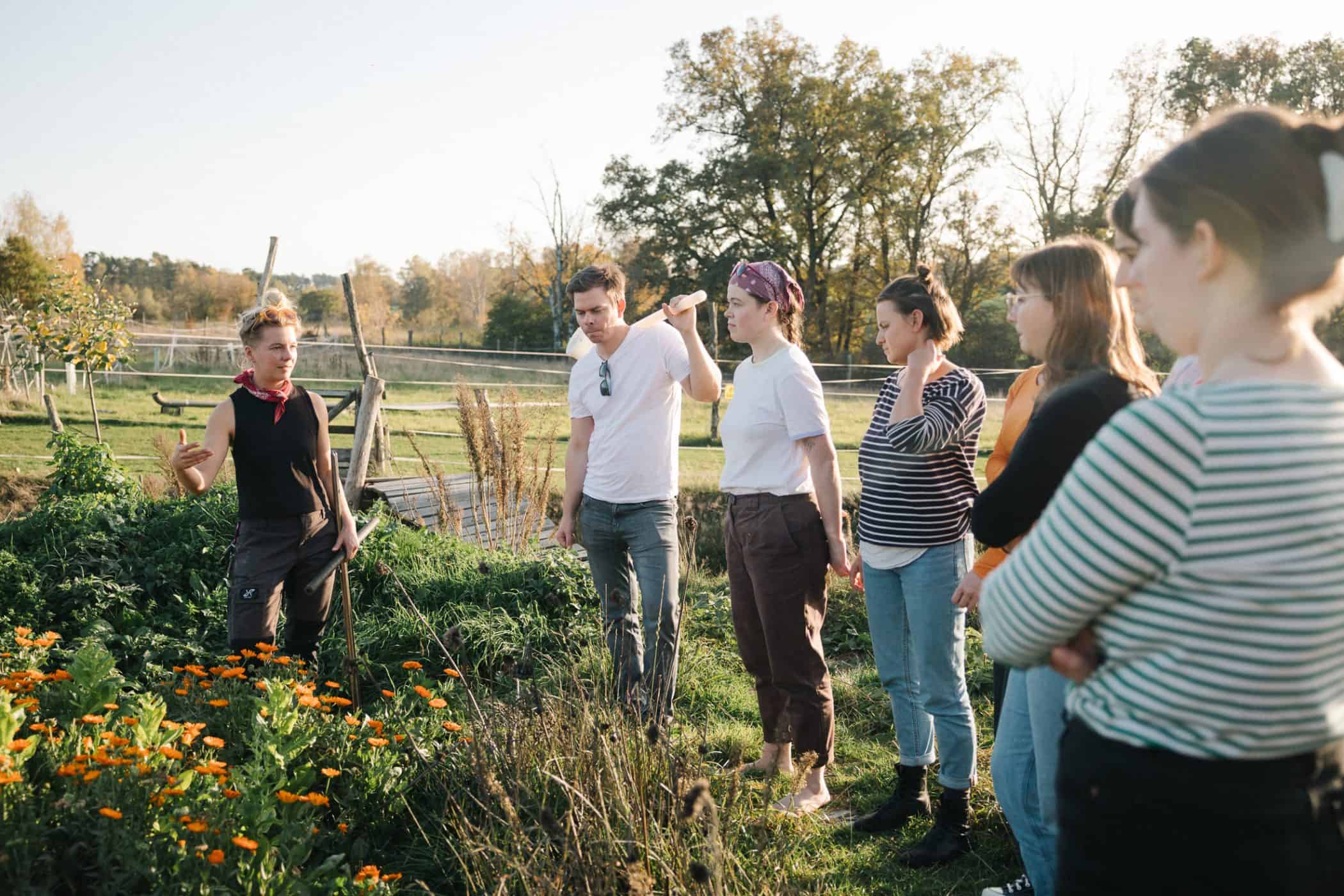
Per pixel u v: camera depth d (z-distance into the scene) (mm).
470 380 30688
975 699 4340
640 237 42750
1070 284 2035
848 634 5375
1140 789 1086
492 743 2771
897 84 39375
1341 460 1025
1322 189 1028
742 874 2350
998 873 2852
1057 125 34594
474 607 4914
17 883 1853
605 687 3592
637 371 3621
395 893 2406
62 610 4516
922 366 2750
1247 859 1050
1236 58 33375
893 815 3125
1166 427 1029
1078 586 1078
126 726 2605
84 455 7145
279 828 2439
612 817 2445
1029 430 1901
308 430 3510
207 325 60562
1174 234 1096
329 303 63031
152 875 1995
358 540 3676
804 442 3207
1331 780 1086
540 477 8289
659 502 3670
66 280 16172
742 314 3240
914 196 40000
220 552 5156
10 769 2145
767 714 3496
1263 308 1064
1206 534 1016
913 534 2898
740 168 39156
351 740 2949
